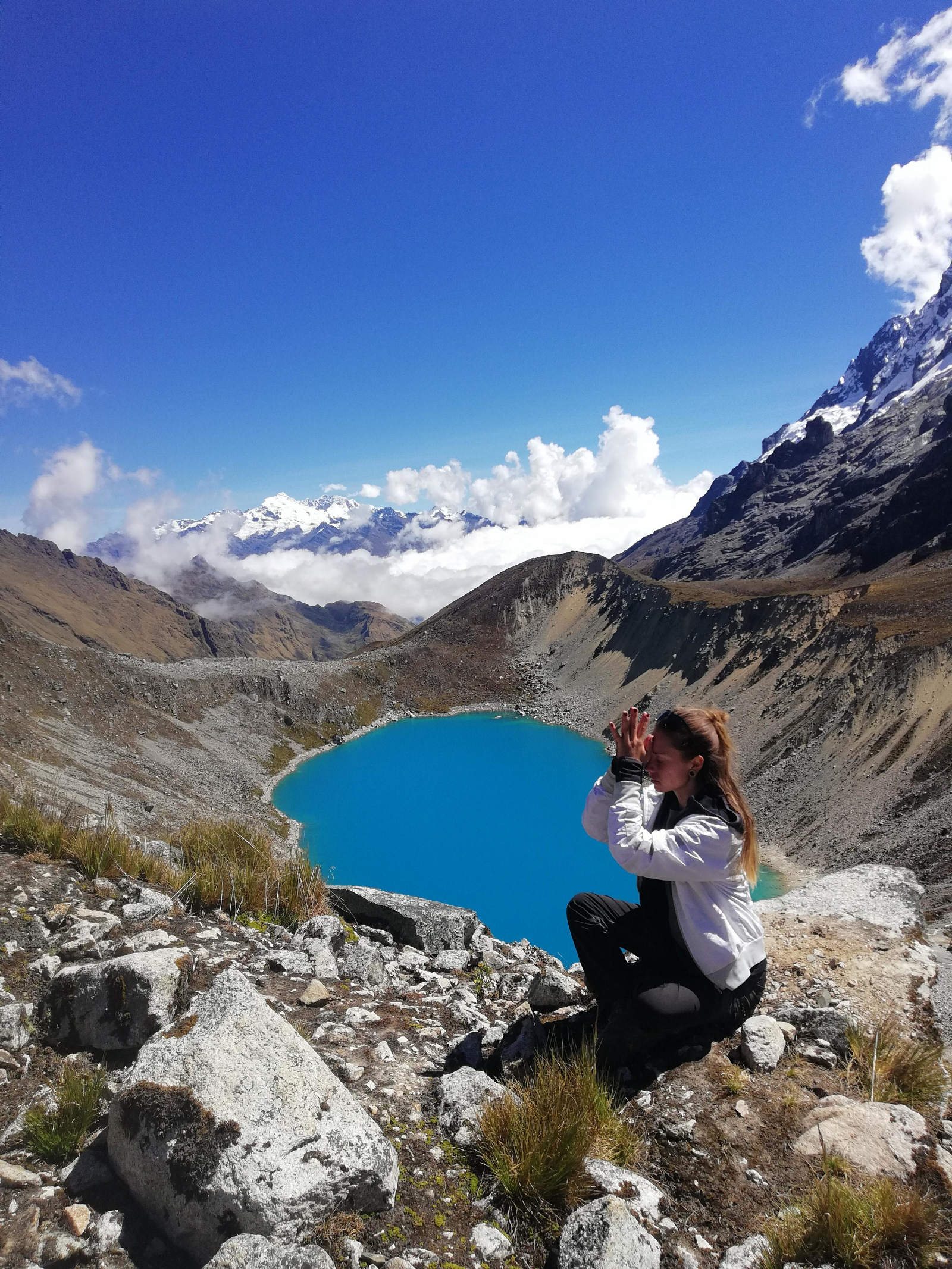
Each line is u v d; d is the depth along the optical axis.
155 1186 3.33
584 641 120.44
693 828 4.36
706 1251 3.47
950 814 35.88
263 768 68.19
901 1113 4.27
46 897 6.76
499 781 66.25
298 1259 2.87
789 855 45.72
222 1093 3.49
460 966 7.50
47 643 58.22
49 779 35.47
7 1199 3.43
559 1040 5.07
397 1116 4.21
